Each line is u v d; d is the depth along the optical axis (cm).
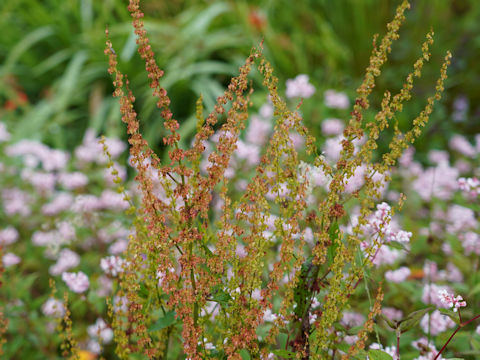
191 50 488
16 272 286
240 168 287
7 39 548
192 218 128
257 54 124
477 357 182
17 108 531
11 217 321
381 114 127
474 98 476
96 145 354
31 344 231
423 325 197
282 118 127
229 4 514
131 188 325
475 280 214
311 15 532
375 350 129
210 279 129
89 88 507
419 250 248
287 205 138
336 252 132
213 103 450
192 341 129
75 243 288
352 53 512
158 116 472
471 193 222
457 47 500
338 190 136
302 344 138
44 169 372
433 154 348
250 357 143
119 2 539
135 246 140
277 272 128
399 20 124
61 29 539
